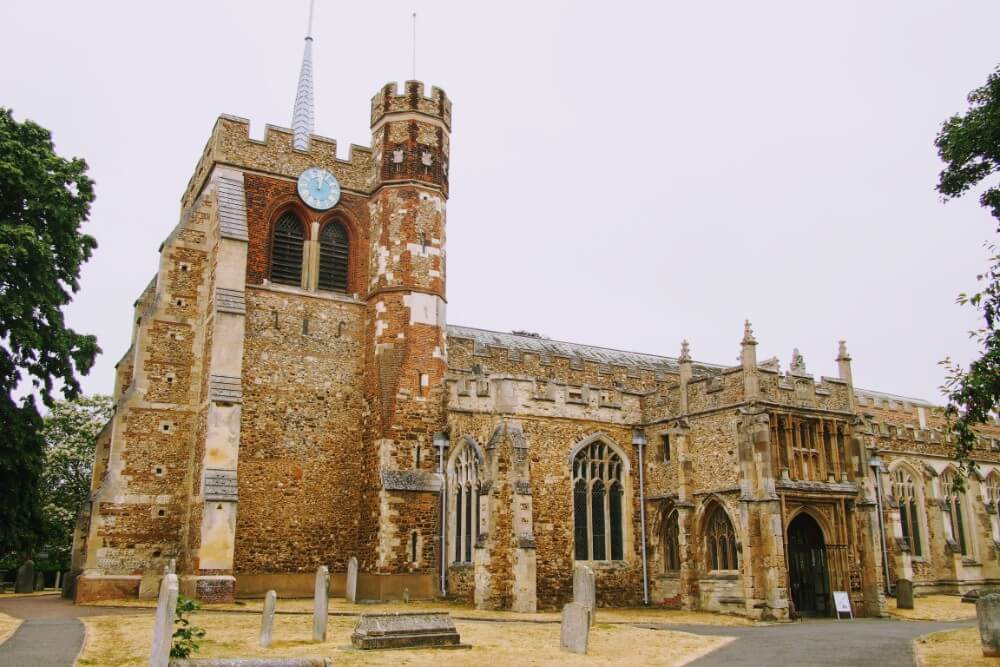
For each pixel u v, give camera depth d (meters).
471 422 34.12
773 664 17.58
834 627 27.00
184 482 33.22
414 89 38.53
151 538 32.28
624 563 35.03
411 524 33.66
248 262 35.59
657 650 19.77
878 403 60.59
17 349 29.92
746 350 32.47
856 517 33.47
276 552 33.41
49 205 30.88
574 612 19.42
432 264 37.09
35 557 48.88
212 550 30.09
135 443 32.75
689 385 35.03
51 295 30.55
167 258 34.84
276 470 34.12
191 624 23.16
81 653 17.34
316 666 13.81
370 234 38.22
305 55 51.38
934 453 48.25
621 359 51.16
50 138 33.16
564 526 33.34
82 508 37.31
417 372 35.56
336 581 34.25
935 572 46.00
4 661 16.23
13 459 29.66
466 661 17.48
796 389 33.47
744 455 31.53
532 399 33.81
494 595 29.92
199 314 35.00
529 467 32.72
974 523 48.50
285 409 34.84
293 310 36.00
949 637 21.77
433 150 38.34
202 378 33.75
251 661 13.58
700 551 33.16
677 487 34.53
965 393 17.12
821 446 33.50
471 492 33.41
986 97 20.11
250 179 36.50
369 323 36.91
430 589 33.34
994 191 19.69
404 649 18.88
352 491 35.47
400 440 34.50
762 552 30.45
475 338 45.50
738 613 30.89
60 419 54.19
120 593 31.30
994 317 17.33
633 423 36.75
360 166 39.12
